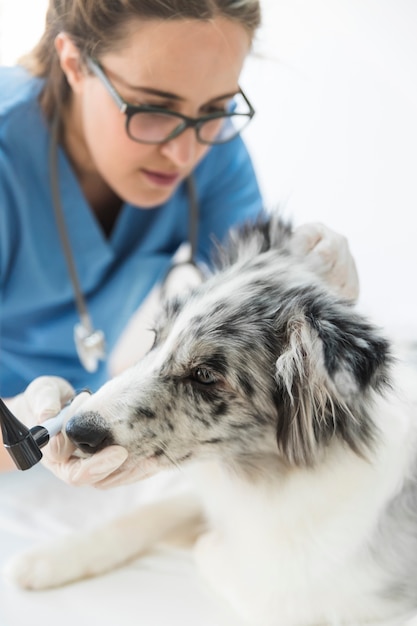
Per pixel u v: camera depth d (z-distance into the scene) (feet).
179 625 3.20
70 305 4.93
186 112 3.64
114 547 3.59
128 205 4.77
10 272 4.64
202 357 3.16
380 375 2.92
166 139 3.72
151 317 4.05
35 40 4.24
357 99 5.75
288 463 3.27
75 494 4.33
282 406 3.15
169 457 3.13
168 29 3.34
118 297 5.08
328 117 5.79
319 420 3.06
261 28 3.99
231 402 3.17
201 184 4.92
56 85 4.18
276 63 5.06
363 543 3.26
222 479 3.59
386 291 5.49
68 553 3.49
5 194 4.33
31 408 3.22
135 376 3.16
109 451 2.87
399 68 5.65
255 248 3.79
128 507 4.18
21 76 4.32
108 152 3.94
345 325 3.00
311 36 5.40
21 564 3.44
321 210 5.88
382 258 5.77
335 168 5.90
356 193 5.90
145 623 3.20
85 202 4.58
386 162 6.12
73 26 3.63
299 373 3.01
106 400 3.02
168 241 5.16
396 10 5.44
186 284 4.25
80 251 4.71
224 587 3.45
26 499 4.24
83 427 2.90
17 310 4.78
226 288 3.38
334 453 3.21
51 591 3.38
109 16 3.40
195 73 3.46
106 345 5.16
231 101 3.89
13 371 4.95
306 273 3.47
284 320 3.20
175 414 3.12
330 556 3.30
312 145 5.86
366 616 3.28
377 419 3.25
